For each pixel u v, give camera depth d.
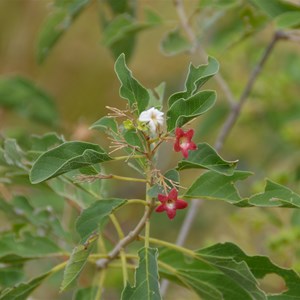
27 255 0.88
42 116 1.22
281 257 1.05
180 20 1.10
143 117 0.69
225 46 1.21
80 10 1.14
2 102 1.21
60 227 0.90
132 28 1.09
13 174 0.84
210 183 0.74
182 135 0.69
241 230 1.11
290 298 0.78
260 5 0.95
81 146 0.69
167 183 0.72
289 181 1.18
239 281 0.77
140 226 0.76
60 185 0.87
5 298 0.81
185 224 1.07
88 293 0.86
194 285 0.80
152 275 0.72
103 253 0.88
